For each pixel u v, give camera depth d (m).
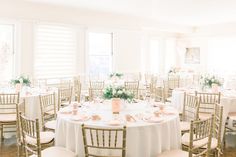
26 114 5.04
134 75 10.20
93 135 3.03
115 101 3.57
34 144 3.47
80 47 8.70
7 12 7.04
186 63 12.64
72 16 8.30
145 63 11.48
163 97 6.95
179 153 3.11
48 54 8.06
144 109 3.96
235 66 10.76
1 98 5.01
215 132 3.69
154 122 3.16
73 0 7.13
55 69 8.26
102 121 3.25
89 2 7.36
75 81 7.92
